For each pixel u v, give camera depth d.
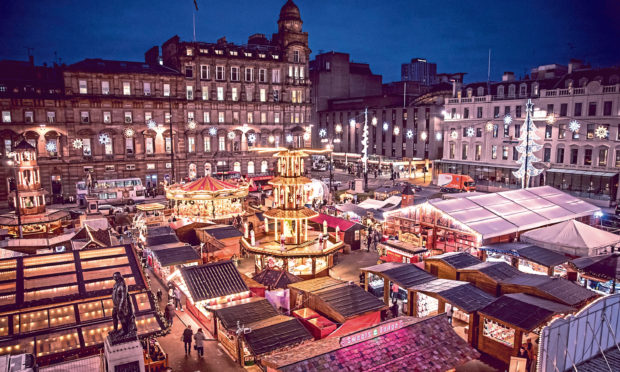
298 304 24.47
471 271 25.72
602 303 18.95
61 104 64.94
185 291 27.16
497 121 70.44
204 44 77.69
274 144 85.38
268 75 83.06
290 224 36.62
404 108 97.38
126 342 14.86
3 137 61.59
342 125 114.06
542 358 17.14
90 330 16.72
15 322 16.58
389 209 44.78
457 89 79.94
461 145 76.50
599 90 58.03
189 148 76.69
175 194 46.88
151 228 39.34
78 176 66.88
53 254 20.59
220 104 78.44
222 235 37.75
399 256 32.88
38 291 18.17
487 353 21.67
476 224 34.06
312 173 100.44
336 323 21.77
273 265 33.25
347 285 24.53
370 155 104.06
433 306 25.77
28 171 41.47
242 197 50.88
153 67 74.19
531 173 55.16
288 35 85.06
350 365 15.68
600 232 31.56
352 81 126.19
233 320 21.11
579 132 60.53
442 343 17.67
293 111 86.44
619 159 56.91
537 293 22.45
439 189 74.00
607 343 19.38
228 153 79.75
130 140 70.75
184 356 22.06
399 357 16.50
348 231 40.78
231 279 26.06
